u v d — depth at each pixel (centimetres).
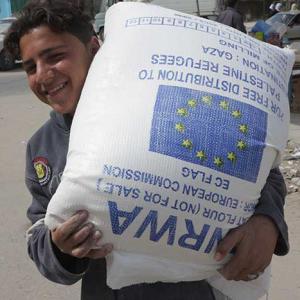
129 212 136
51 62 156
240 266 146
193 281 158
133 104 139
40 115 884
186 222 137
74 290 349
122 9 158
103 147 137
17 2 2714
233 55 147
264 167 143
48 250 152
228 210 139
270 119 145
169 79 141
